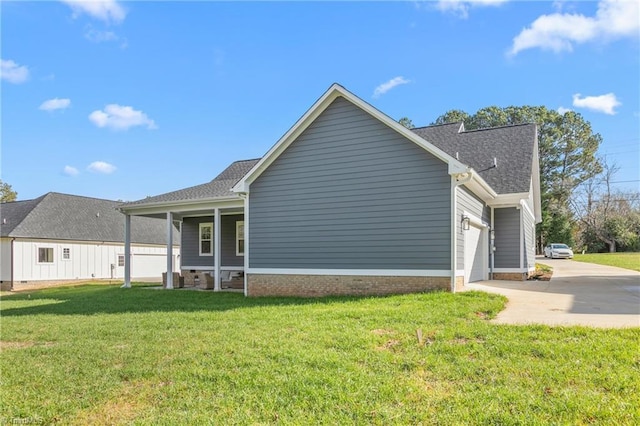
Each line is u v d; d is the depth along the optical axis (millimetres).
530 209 18906
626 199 51562
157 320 9008
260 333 7168
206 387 4789
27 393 4867
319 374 4957
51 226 26812
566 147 50188
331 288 12602
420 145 11484
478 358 5352
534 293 11125
